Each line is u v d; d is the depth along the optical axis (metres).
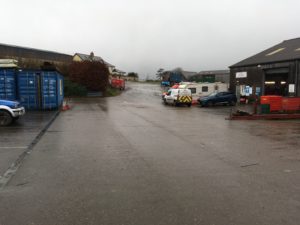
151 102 34.28
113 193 4.88
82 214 4.07
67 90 44.22
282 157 7.57
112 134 11.01
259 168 6.50
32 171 6.09
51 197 4.68
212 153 7.96
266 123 15.52
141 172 6.08
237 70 35.97
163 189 5.09
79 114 19.19
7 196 4.71
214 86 35.44
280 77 30.03
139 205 4.39
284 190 5.09
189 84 34.44
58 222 3.84
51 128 12.55
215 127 13.52
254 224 3.82
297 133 11.80
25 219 3.91
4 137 10.14
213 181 5.55
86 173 5.97
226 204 4.46
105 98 41.44
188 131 12.09
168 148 8.56
